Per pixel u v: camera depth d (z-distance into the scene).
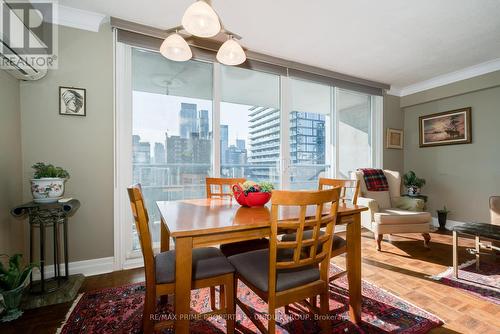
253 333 1.39
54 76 2.07
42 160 2.04
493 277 2.08
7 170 1.76
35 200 1.73
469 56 3.01
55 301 1.71
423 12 2.14
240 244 1.79
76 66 2.14
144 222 1.16
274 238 1.10
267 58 2.96
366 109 3.99
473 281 2.02
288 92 3.23
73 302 1.72
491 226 2.17
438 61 3.15
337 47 2.78
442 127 3.79
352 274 1.51
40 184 1.72
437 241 3.05
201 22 1.45
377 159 4.02
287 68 3.14
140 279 2.09
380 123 4.01
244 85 2.99
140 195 1.16
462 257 2.54
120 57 2.30
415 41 2.64
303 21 2.28
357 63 3.21
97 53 2.22
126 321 1.51
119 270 2.28
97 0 1.99
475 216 3.45
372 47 2.78
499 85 3.16
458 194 3.64
